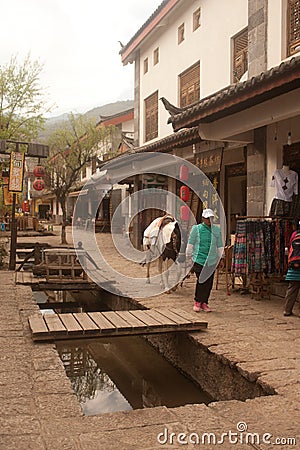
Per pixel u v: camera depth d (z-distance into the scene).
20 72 14.69
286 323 6.34
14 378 4.23
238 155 10.87
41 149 11.88
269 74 5.99
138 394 5.97
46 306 10.58
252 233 7.80
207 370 5.27
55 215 44.97
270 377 4.24
